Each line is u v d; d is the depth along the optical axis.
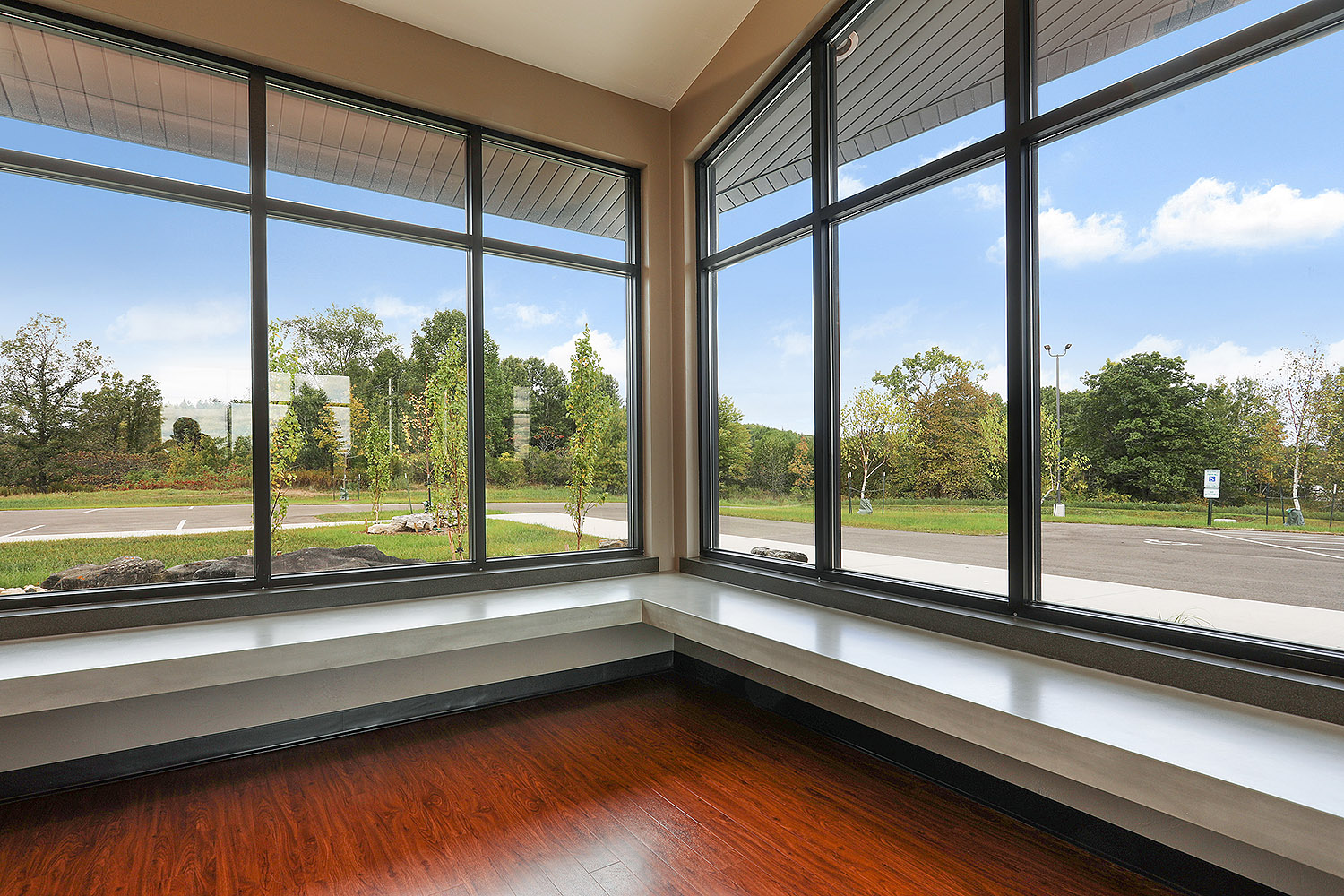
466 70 3.69
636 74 4.12
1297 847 1.45
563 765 2.86
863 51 3.32
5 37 2.82
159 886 2.04
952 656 2.55
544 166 4.13
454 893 2.01
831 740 3.13
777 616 3.20
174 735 2.82
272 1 3.16
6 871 2.12
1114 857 2.15
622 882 2.06
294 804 2.54
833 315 3.52
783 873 2.10
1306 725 1.87
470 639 3.11
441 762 2.90
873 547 3.32
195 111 3.16
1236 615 2.11
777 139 3.81
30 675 2.32
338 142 3.50
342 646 2.83
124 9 2.85
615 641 3.97
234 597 3.13
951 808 2.51
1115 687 2.19
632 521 4.47
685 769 2.83
